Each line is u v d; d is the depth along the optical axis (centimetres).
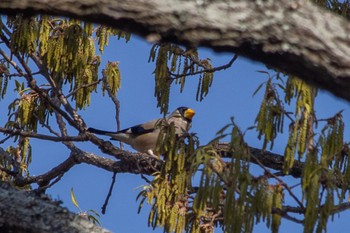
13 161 1418
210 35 504
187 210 1180
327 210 815
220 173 826
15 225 648
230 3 505
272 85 973
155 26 505
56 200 682
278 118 968
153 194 1190
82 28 1453
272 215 830
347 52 499
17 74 1409
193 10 502
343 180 1027
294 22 501
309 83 517
